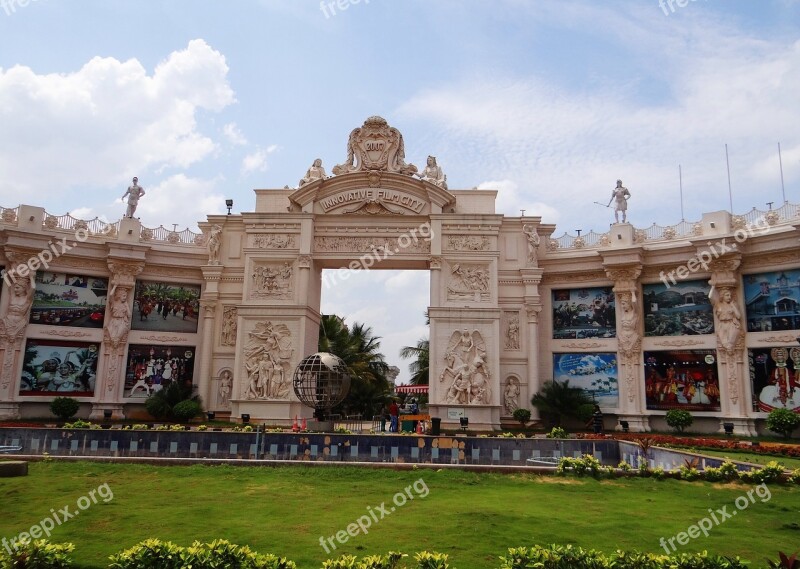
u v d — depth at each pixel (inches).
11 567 299.7
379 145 1630.2
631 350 1478.8
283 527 421.7
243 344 1510.8
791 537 418.0
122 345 1544.0
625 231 1540.4
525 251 1624.0
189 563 293.9
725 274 1386.6
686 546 389.1
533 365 1549.0
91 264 1565.0
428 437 809.5
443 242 1567.4
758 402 1317.7
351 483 594.2
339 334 2135.8
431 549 373.1
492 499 531.8
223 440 821.9
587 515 472.1
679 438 1137.4
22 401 1428.4
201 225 1690.5
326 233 1593.3
